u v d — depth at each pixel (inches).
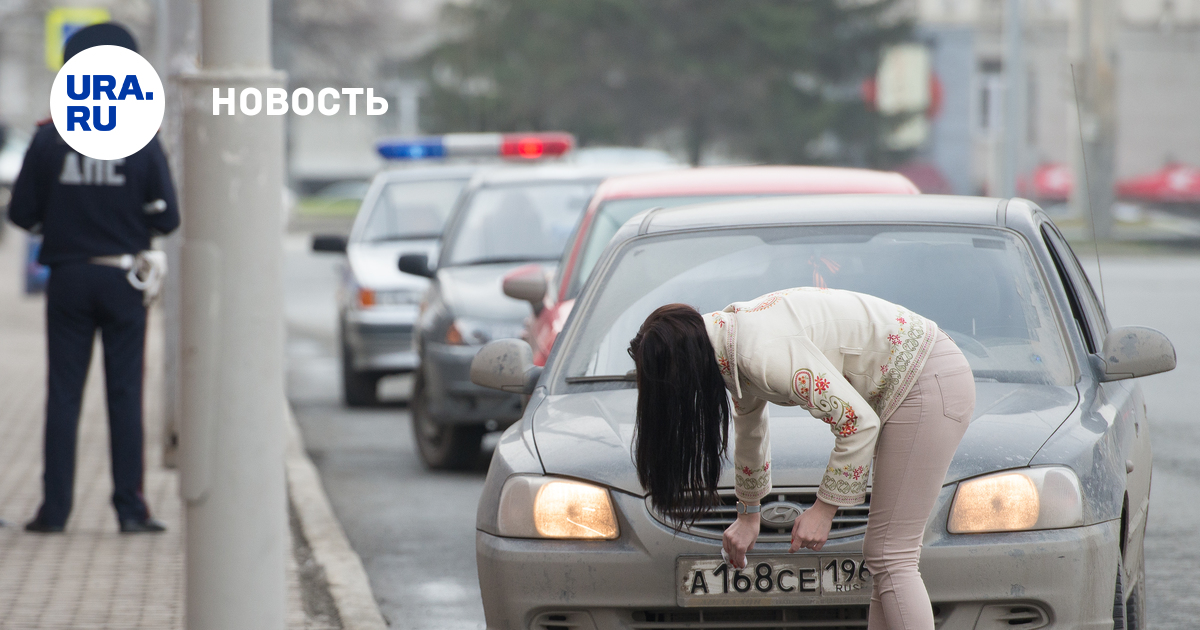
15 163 5428.2
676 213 775.7
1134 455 649.6
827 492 516.7
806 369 508.7
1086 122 4921.3
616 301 717.3
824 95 6697.8
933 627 530.0
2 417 1563.7
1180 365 1915.6
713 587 560.1
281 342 536.4
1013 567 552.7
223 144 525.7
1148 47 7736.2
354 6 7273.6
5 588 823.7
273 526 534.0
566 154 1975.9
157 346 2353.6
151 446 1354.6
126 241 936.9
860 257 708.7
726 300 700.0
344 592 833.5
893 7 6801.2
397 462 1365.7
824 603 557.6
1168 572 874.8
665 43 6402.6
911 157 6968.5
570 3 6451.8
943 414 526.9
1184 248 4672.7
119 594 812.0
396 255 1774.1
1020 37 4288.9
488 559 586.9
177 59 1209.4
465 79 6638.8
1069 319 676.1
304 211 7485.2
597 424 621.0
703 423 502.6
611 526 573.9
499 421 1240.2
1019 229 716.0
